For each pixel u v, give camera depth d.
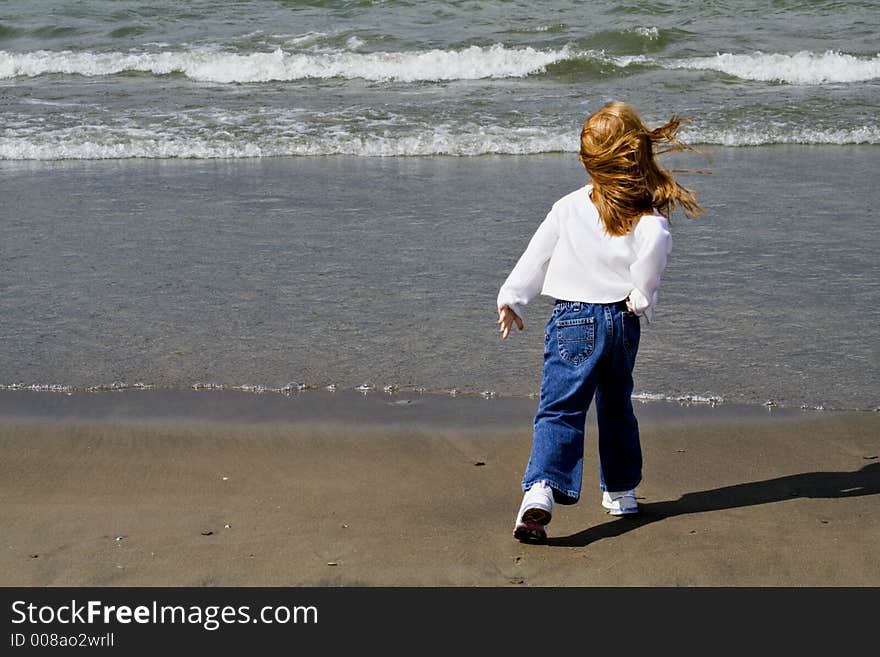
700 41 18.50
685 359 5.58
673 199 3.72
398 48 18.09
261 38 18.88
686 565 3.50
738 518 3.85
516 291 3.82
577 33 19.00
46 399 5.02
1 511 3.84
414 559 3.52
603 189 3.70
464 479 4.20
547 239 3.83
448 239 7.97
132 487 4.08
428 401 5.05
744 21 20.22
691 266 7.30
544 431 3.79
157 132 12.40
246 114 13.41
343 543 3.63
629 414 3.91
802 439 4.61
